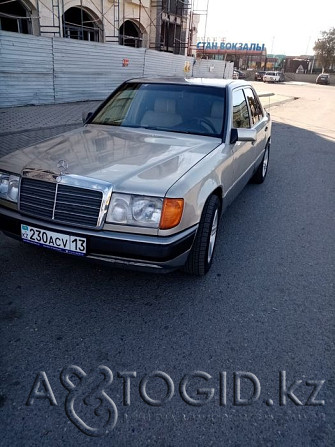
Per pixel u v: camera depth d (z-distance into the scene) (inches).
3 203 115.1
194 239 113.9
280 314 115.3
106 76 614.9
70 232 103.1
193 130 149.6
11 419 77.0
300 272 140.8
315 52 2591.0
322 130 499.5
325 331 108.7
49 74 506.0
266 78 1913.1
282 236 172.1
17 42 448.5
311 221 192.1
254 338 104.1
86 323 106.0
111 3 701.3
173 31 965.8
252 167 198.4
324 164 314.5
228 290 126.0
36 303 112.8
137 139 138.9
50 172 105.8
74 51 537.0
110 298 117.5
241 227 179.9
